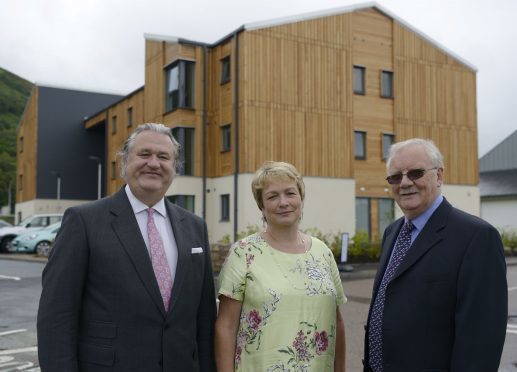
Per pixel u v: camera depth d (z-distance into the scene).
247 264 3.41
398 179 3.34
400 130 26.33
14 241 24.17
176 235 3.31
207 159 24.62
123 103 32.25
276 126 22.98
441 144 27.44
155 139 3.27
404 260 3.18
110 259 3.04
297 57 23.66
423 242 3.15
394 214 25.73
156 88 26.19
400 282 3.17
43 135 39.69
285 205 3.44
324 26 24.36
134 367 2.97
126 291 3.02
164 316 3.08
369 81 25.72
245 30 22.58
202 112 24.52
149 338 3.02
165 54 25.61
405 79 26.66
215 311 3.54
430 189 3.27
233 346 3.40
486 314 2.85
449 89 27.84
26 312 10.14
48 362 2.89
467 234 3.02
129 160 3.27
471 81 28.48
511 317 9.68
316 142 23.86
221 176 23.91
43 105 39.78
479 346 2.83
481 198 40.38
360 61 25.47
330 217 23.88
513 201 38.59
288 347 3.26
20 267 18.62
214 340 3.46
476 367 2.81
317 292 3.39
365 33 25.70
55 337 2.92
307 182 23.50
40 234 23.97
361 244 19.06
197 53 24.58
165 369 3.03
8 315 9.85
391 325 3.13
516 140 44.62
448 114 27.72
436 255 3.07
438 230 3.14
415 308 3.06
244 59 22.53
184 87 24.50
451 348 2.99
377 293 3.41
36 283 14.34
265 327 3.29
